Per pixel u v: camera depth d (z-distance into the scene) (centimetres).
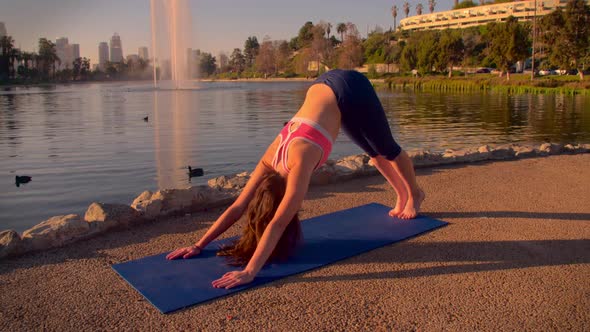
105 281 393
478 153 874
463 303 354
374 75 9125
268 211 414
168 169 1134
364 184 711
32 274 405
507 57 6022
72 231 474
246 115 2630
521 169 791
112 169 1134
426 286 382
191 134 1792
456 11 13462
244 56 16675
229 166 1171
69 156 1322
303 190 410
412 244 474
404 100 4053
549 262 425
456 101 3891
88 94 5119
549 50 5894
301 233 459
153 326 325
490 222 534
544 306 348
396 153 518
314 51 11731
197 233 502
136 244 473
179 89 6128
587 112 2844
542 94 4675
